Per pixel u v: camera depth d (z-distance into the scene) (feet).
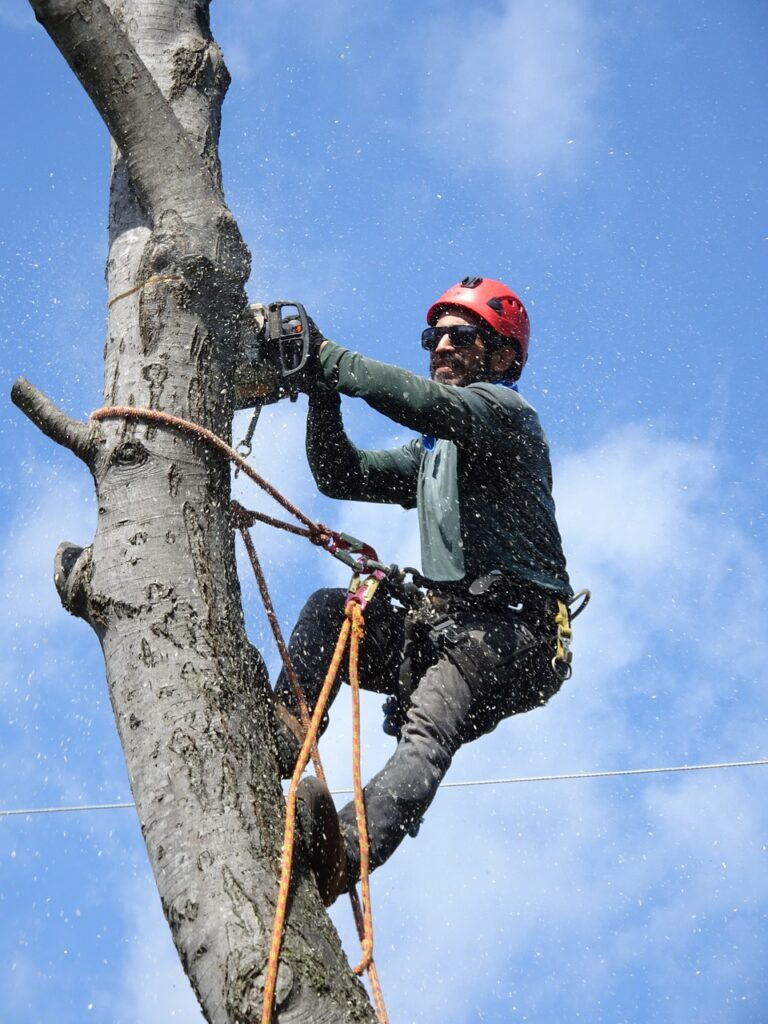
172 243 19.70
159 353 19.31
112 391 19.35
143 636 17.85
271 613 21.93
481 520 23.54
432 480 24.43
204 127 21.29
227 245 20.06
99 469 18.95
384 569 22.16
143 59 21.44
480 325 26.58
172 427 19.01
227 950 15.96
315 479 26.11
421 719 21.20
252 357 21.81
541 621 23.43
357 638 20.51
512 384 27.14
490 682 22.07
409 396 22.33
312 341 22.20
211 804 16.92
